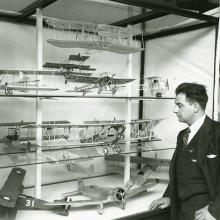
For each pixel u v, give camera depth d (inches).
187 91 79.2
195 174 79.4
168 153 148.0
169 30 145.2
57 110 134.6
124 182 124.0
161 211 97.6
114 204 102.7
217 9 128.9
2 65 119.8
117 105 154.6
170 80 148.8
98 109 147.7
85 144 108.3
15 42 122.4
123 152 120.4
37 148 103.3
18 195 91.2
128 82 116.7
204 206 78.3
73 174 137.3
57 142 108.1
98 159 146.2
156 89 139.2
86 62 142.1
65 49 135.0
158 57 155.3
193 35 136.1
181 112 81.3
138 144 144.1
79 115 141.4
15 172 98.8
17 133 112.3
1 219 83.8
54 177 133.4
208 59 129.7
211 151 76.5
